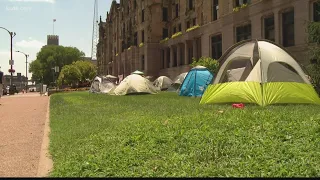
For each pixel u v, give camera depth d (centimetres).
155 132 693
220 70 1307
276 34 2325
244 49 1262
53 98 2688
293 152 484
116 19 6788
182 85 2309
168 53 4634
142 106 1384
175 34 4238
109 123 910
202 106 1188
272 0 2358
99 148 601
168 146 571
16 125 1054
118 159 510
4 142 764
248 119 770
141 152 542
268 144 535
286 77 1198
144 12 4972
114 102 1739
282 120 750
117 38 6688
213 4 3359
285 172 407
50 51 10050
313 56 1402
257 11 2525
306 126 650
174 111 1089
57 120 1079
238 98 1198
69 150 614
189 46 3934
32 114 1414
